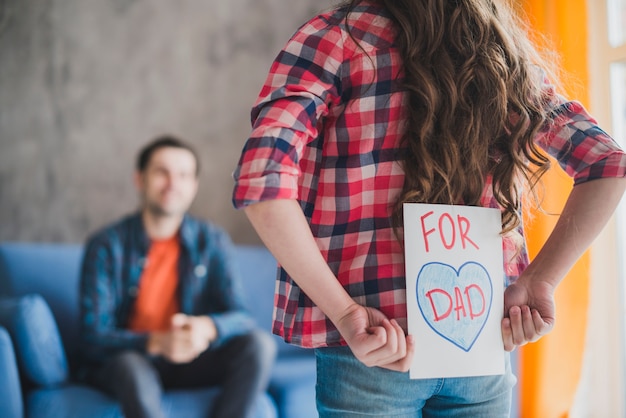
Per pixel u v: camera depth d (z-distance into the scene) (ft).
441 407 2.80
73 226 11.37
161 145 9.18
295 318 2.62
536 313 2.65
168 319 8.79
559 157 2.88
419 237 2.56
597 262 8.84
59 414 7.13
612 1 8.99
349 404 2.62
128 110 11.43
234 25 11.46
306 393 7.80
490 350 2.65
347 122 2.58
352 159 2.59
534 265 2.78
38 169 11.50
